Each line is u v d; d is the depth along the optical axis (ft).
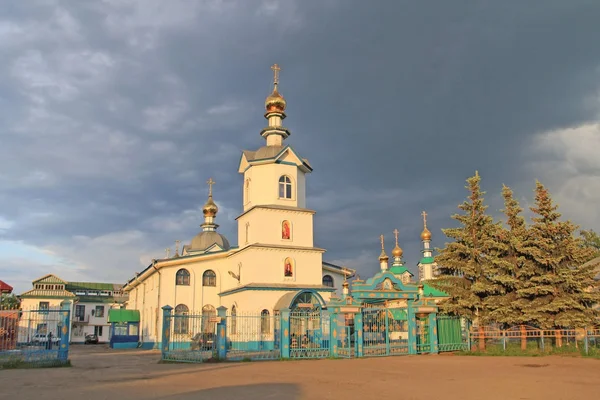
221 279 160.45
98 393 51.72
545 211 109.70
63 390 54.34
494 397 47.93
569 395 49.08
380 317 112.88
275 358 96.48
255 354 102.94
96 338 257.34
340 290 174.40
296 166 152.97
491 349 108.58
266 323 135.44
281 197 149.28
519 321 106.73
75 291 292.40
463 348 112.16
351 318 109.91
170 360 98.22
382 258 205.67
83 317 275.59
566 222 107.34
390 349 107.14
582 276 105.60
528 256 111.34
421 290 112.78
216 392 51.34
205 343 115.14
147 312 175.94
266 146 156.25
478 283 111.55
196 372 73.51
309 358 97.50
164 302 155.12
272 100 160.56
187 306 156.56
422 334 110.32
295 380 61.46
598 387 54.49
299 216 148.97
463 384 57.16
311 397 47.70
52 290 259.60
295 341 104.99
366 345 106.52
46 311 91.40
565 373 68.44
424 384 57.26
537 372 69.87
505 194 117.39
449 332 113.19
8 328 103.24
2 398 48.75
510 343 112.06
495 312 107.96
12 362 85.56
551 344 107.34
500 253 114.21
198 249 212.23
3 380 64.75
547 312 104.63
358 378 63.36
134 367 85.76
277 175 149.79
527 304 106.01
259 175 150.82
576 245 107.34
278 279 141.18
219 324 96.48
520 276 110.11
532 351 101.71
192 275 158.92
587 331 100.58
